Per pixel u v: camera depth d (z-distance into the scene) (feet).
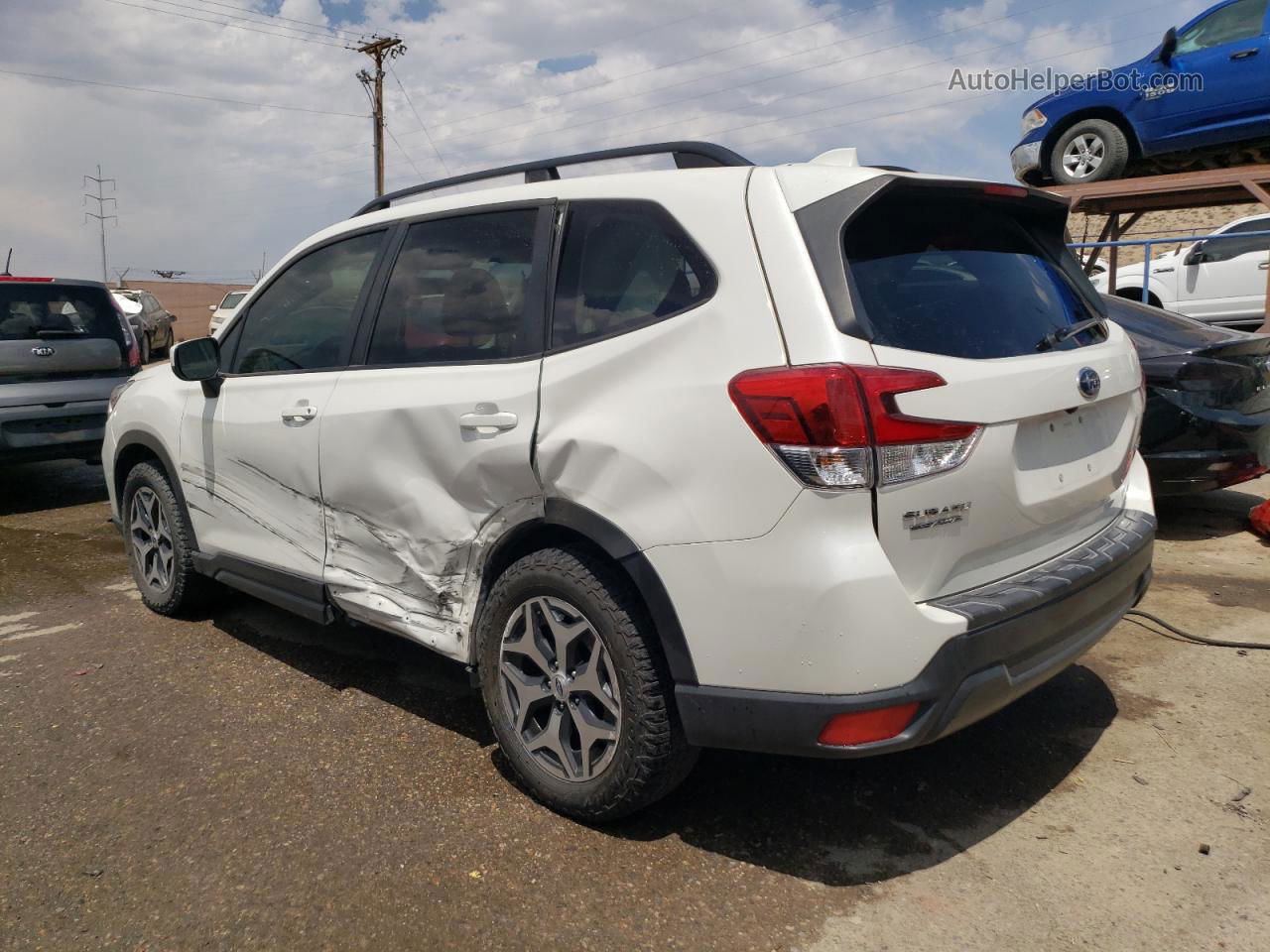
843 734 7.18
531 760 9.16
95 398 24.64
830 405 6.97
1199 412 16.78
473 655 9.80
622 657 8.16
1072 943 7.25
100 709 11.62
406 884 8.07
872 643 7.04
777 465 7.17
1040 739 10.44
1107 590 8.75
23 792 9.67
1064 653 8.30
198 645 13.78
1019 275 9.21
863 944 7.28
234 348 13.01
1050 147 32.83
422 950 7.27
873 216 7.99
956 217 8.89
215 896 7.93
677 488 7.66
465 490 9.36
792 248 7.56
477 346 9.57
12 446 23.41
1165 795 9.25
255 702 11.76
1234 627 13.50
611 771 8.41
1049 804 9.16
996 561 8.07
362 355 10.80
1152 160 31.45
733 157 8.84
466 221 10.20
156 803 9.41
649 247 8.46
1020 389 7.87
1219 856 8.27
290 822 9.02
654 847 8.57
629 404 8.04
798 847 8.55
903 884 8.01
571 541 8.93
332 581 11.13
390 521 10.25
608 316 8.55
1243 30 28.35
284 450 11.50
